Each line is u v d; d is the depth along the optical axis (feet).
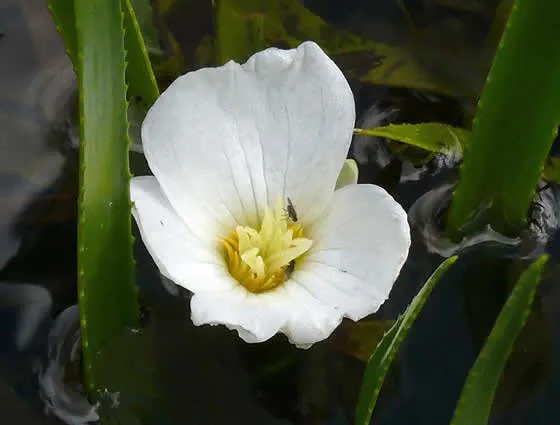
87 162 0.41
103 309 0.45
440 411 0.48
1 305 0.50
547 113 0.46
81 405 0.47
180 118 0.44
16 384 0.48
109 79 0.40
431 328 0.50
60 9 0.46
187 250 0.44
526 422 0.48
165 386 0.48
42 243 0.52
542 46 0.44
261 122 0.46
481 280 0.52
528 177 0.50
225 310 0.42
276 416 0.48
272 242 0.46
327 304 0.43
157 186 0.44
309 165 0.46
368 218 0.44
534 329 0.50
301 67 0.45
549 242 0.53
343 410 0.48
